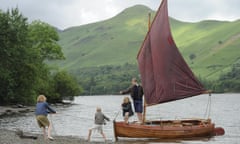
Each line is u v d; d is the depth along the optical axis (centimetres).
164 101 3272
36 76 7869
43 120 2673
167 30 3312
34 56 7956
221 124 5053
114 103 12519
